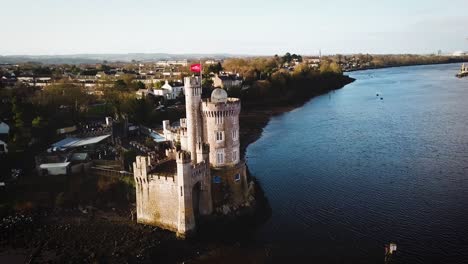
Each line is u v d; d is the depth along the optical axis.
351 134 193.50
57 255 86.12
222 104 103.00
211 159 106.12
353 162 148.50
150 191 97.62
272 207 111.19
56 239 92.75
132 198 112.31
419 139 178.75
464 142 171.25
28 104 155.75
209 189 99.94
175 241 92.06
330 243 92.44
